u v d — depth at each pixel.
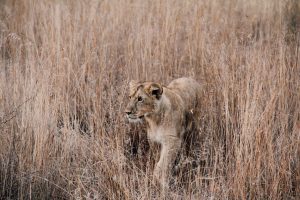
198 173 8.70
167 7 15.52
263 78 11.39
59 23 14.48
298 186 8.96
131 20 15.80
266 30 15.98
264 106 10.72
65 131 9.74
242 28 15.73
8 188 8.66
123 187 8.34
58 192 8.77
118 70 13.09
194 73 12.68
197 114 10.75
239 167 8.70
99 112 10.88
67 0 17.31
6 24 16.36
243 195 8.59
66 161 9.20
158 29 14.55
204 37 14.20
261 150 9.11
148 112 9.30
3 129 9.27
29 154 8.98
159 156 10.03
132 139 10.91
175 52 13.81
